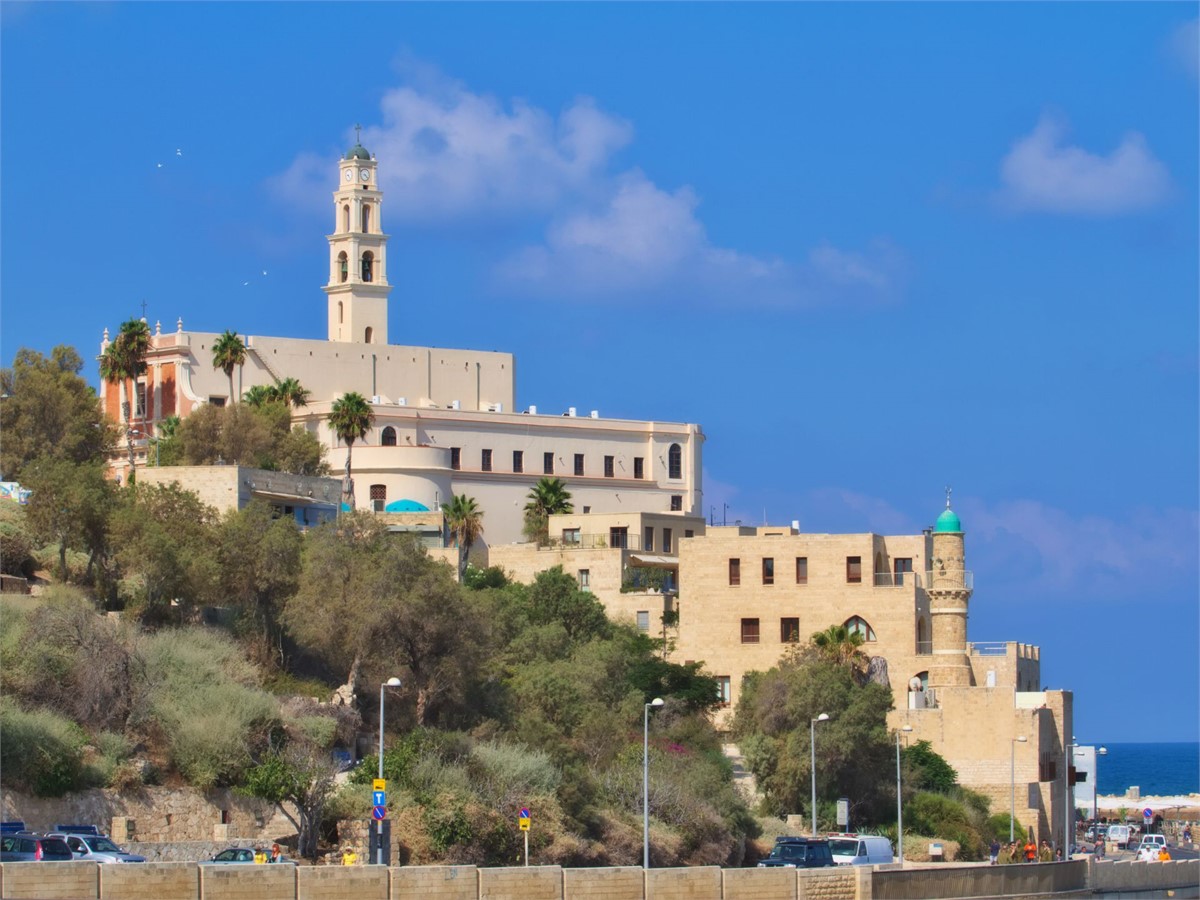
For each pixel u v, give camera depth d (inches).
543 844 6697.8
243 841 6171.3
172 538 7815.0
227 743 6560.0
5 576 7504.9
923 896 5561.0
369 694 7632.9
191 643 7244.1
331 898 4478.3
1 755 5999.0
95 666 6692.9
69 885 4180.6
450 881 4628.4
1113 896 6397.6
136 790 6328.7
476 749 7130.9
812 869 5260.8
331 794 6545.3
